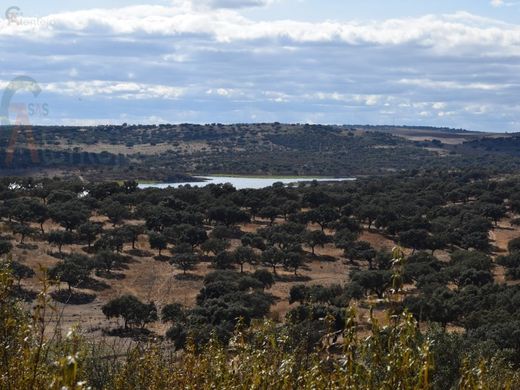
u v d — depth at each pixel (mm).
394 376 6023
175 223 100500
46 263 78062
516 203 117438
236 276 76312
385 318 6320
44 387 5922
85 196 116250
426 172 189000
